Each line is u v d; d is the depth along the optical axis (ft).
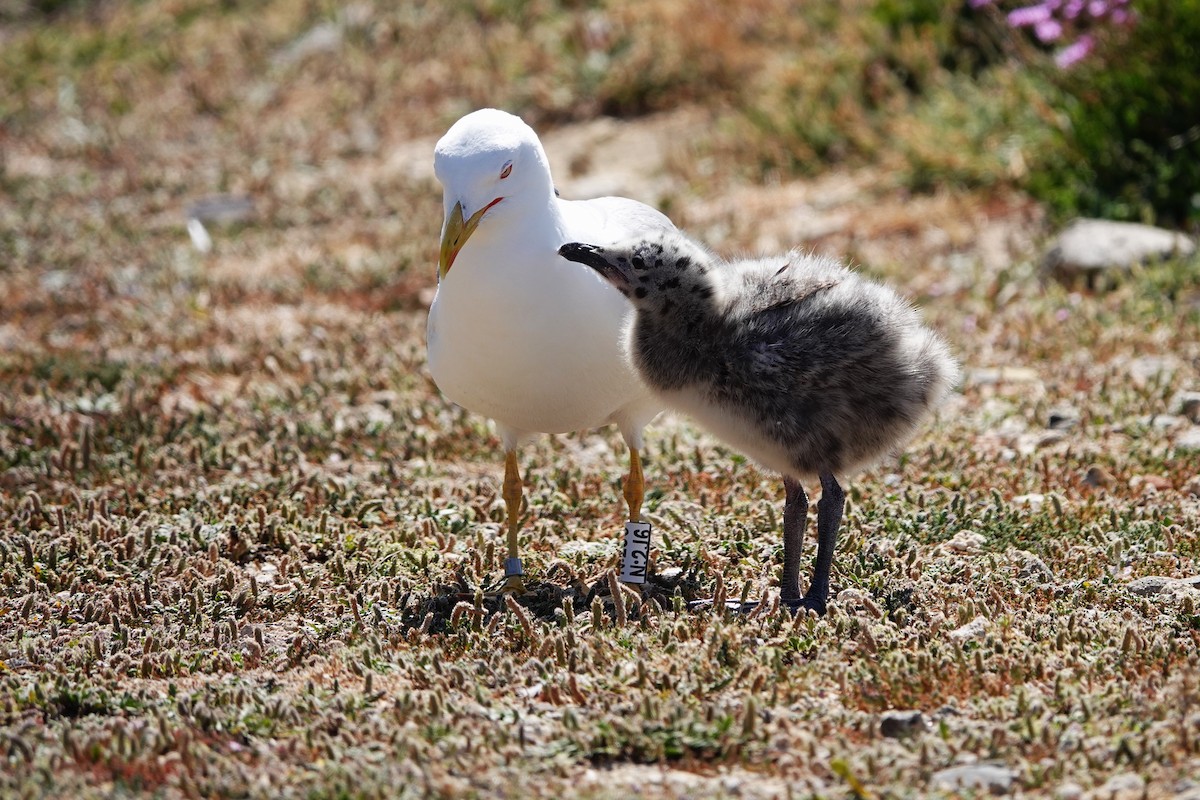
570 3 98.84
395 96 94.38
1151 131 65.00
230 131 93.97
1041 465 40.47
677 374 31.40
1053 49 75.56
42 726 26.35
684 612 30.81
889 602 31.14
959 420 45.57
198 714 25.93
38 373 54.19
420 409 48.60
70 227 77.87
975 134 72.38
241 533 36.78
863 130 76.48
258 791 23.11
